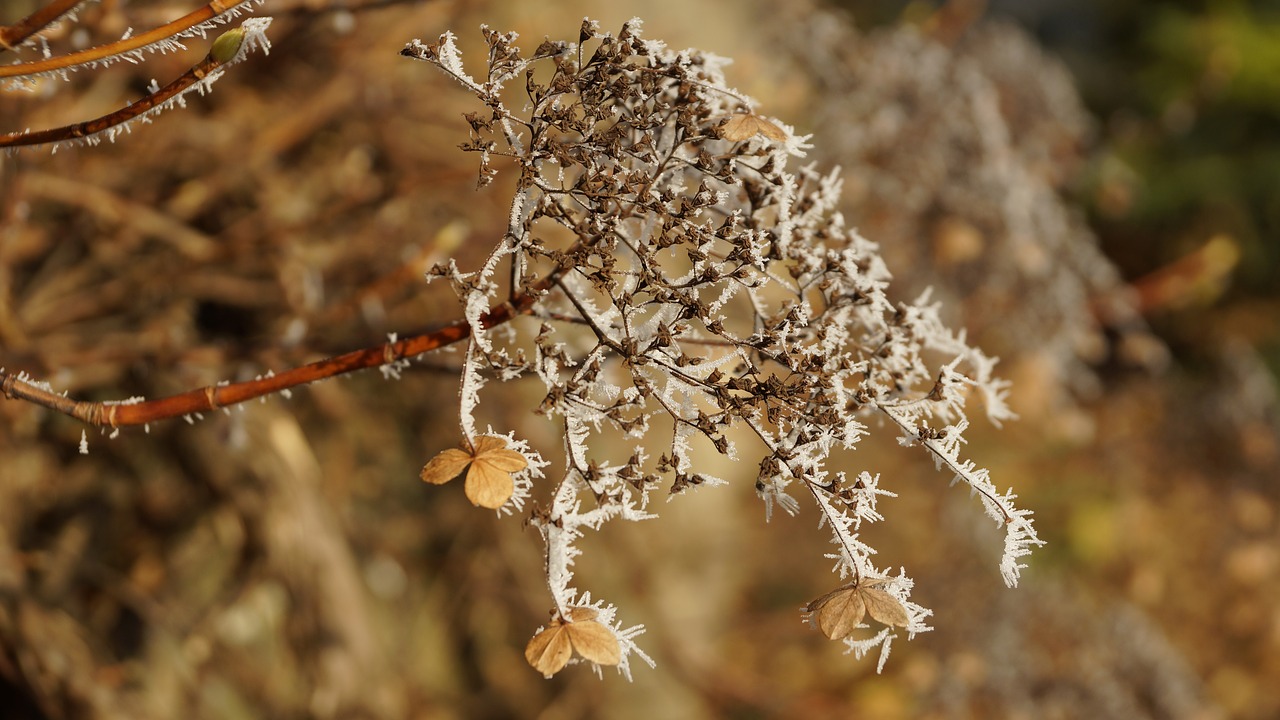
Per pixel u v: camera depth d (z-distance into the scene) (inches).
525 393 59.7
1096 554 100.4
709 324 26.5
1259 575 96.5
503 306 26.7
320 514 53.6
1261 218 157.2
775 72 62.1
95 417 26.9
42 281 48.8
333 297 51.6
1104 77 173.2
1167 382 106.7
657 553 83.1
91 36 32.8
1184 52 160.7
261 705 50.5
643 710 78.3
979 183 59.2
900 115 60.0
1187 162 155.0
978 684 78.1
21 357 38.1
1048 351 62.9
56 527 47.6
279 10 34.0
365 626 55.6
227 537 51.4
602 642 25.0
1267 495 97.6
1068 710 78.0
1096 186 88.4
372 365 26.8
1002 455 104.9
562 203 26.5
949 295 60.7
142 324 50.2
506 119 26.2
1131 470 102.4
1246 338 148.1
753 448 96.1
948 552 87.3
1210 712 87.0
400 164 55.9
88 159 48.2
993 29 71.7
